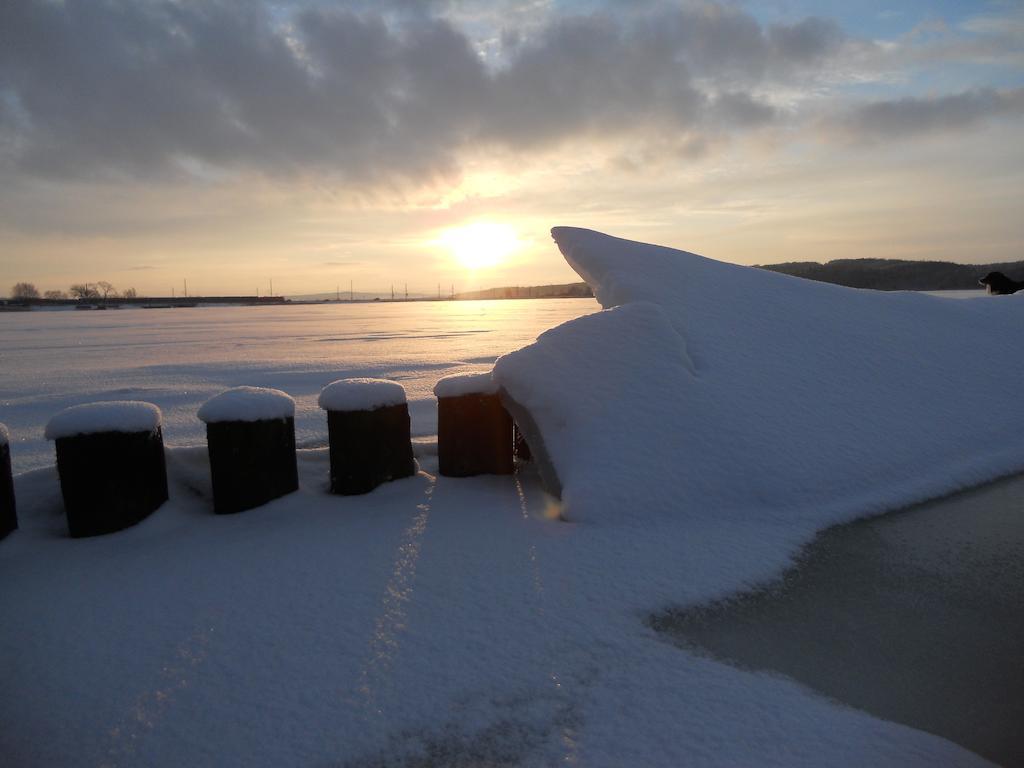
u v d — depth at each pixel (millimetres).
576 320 5645
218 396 4711
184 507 4727
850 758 2332
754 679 2805
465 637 3086
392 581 3609
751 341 6008
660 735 2453
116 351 21750
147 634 3145
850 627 3242
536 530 4270
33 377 14758
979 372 6703
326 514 4621
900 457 5281
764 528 4328
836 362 6109
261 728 2516
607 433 4828
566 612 3301
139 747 2438
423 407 9711
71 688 2773
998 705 2660
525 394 5078
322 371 14789
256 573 3730
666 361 5352
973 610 3412
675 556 3898
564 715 2574
